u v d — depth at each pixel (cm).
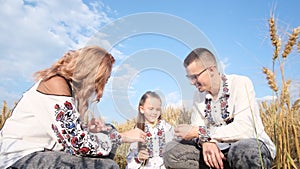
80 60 175
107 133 193
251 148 192
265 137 212
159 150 223
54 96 172
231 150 204
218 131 211
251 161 189
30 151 175
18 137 178
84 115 177
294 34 184
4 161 169
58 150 183
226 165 220
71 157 171
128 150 241
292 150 234
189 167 233
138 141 201
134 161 226
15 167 164
